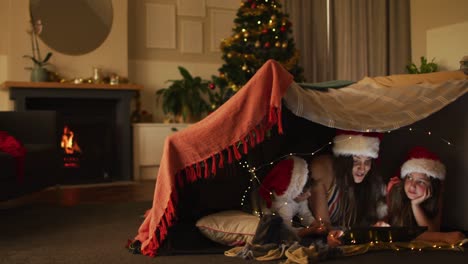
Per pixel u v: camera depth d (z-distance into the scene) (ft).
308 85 7.27
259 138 5.95
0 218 9.33
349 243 6.15
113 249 6.67
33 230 8.14
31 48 15.70
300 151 7.41
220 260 5.86
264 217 6.20
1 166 9.26
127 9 17.15
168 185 5.97
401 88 7.20
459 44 17.29
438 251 6.12
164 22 18.08
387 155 7.43
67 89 15.30
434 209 6.47
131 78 17.69
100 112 16.76
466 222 7.07
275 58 17.07
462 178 7.14
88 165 16.22
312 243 6.21
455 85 7.04
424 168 6.49
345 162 6.51
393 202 6.48
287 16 17.74
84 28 16.35
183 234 6.67
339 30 19.97
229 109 5.89
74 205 10.96
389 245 6.24
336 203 6.44
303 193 6.48
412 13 19.44
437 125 7.47
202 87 17.46
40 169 11.55
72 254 6.42
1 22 15.84
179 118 17.35
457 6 17.30
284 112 7.47
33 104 15.85
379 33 20.04
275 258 5.80
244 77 16.67
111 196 12.52
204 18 18.66
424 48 18.86
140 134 16.38
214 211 7.13
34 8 15.83
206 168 6.11
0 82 15.84
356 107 6.66
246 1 17.21
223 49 17.52
